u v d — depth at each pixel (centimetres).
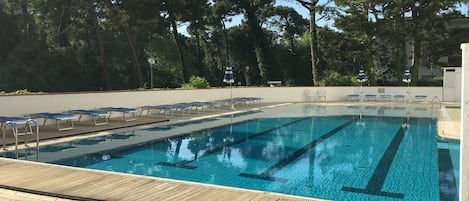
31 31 2548
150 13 2475
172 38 3869
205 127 1186
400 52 2659
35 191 418
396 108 1861
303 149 848
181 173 629
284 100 2259
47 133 924
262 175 614
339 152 811
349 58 2828
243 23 3862
